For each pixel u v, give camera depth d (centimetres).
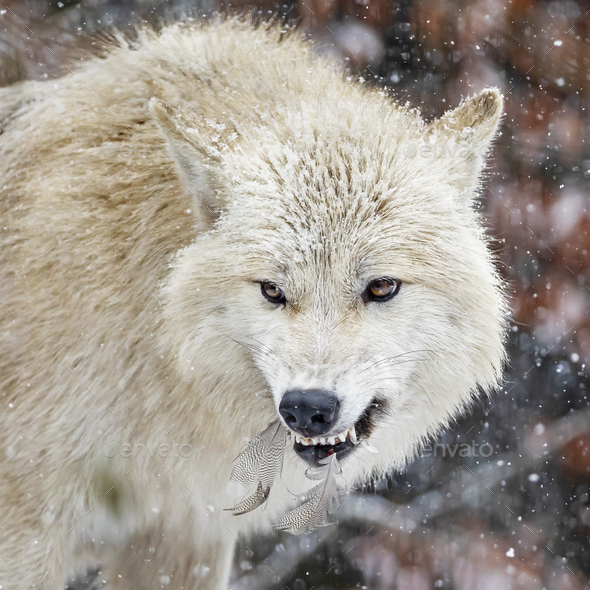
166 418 704
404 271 632
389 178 649
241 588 1087
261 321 638
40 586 691
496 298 679
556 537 1136
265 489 655
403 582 1074
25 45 1114
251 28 846
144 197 696
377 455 743
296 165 646
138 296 691
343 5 1156
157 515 774
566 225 1117
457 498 1145
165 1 1185
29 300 693
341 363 610
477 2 1148
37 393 686
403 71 1153
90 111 737
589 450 1153
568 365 1154
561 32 1153
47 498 689
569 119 1151
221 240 650
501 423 1184
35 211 709
